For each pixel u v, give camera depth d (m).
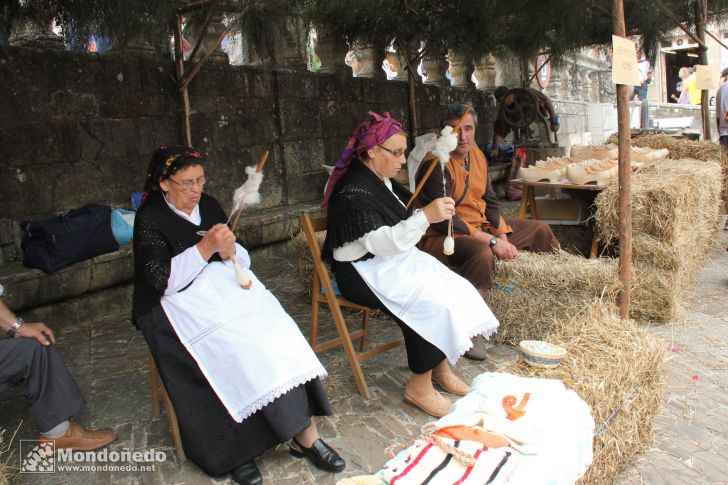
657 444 2.78
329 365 3.54
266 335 2.40
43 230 4.03
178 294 2.51
